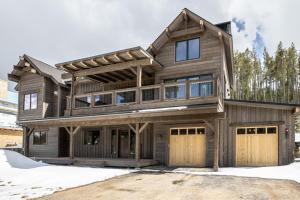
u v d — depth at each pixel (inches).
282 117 471.2
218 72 523.8
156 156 552.1
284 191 260.7
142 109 506.3
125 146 629.0
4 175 391.9
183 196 245.3
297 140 793.6
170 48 585.0
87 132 684.7
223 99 501.7
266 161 471.8
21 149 769.6
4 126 940.0
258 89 1446.9
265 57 1550.2
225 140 498.0
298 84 1349.7
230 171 412.5
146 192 265.9
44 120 611.2
